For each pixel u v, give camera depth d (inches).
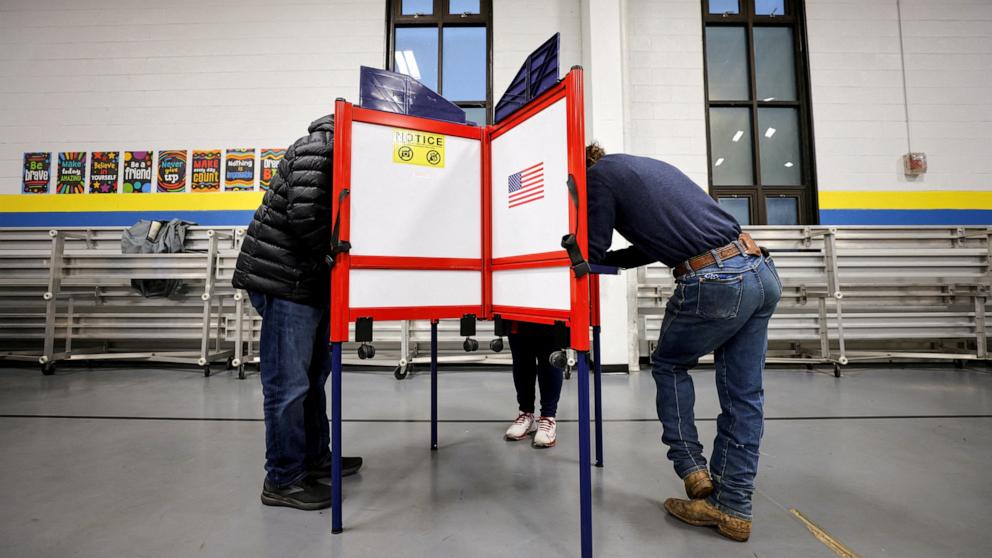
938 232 155.2
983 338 145.6
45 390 117.2
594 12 154.6
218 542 44.3
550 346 72.7
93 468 63.7
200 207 163.8
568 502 53.3
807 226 151.9
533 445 73.4
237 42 168.2
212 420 88.6
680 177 47.9
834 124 167.9
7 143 165.8
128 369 149.8
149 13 169.0
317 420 61.4
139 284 143.9
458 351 151.6
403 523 48.3
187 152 165.3
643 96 167.9
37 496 54.6
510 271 53.2
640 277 154.6
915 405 100.7
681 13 169.9
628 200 46.6
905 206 165.5
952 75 169.3
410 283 52.7
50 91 167.0
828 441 75.7
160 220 153.9
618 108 152.3
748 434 45.7
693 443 50.3
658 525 48.0
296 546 43.6
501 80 169.6
